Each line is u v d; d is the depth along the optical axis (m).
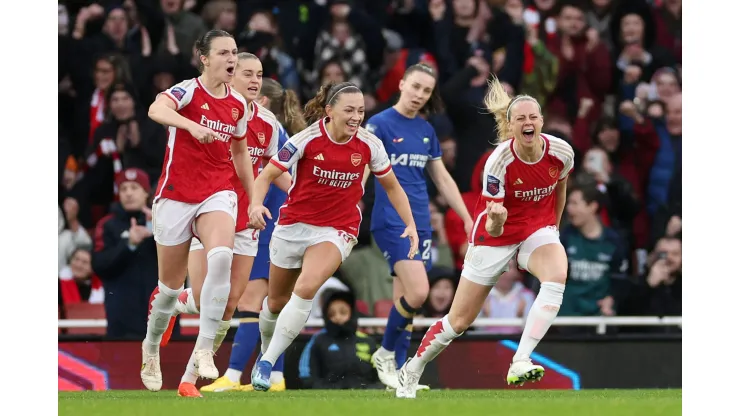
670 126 34.47
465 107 32.94
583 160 33.72
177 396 20.12
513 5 35.25
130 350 27.25
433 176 26.00
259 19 33.97
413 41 35.34
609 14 36.31
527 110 18.50
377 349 26.48
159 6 34.38
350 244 21.05
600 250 29.80
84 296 30.09
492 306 29.89
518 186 19.08
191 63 33.44
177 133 19.34
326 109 20.09
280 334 20.69
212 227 19.23
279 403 16.39
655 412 14.77
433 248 30.19
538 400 17.50
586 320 28.83
